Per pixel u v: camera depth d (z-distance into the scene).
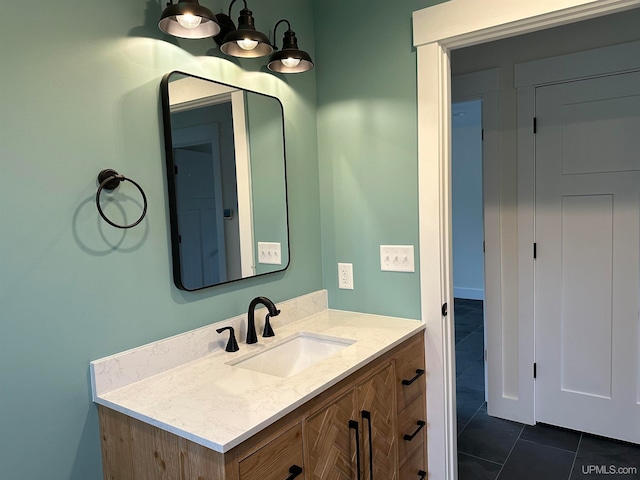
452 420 1.99
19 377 1.16
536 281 2.64
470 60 2.74
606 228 2.43
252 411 1.17
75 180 1.27
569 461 2.35
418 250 1.93
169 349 1.49
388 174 1.98
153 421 1.15
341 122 2.10
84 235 1.29
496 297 2.77
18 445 1.17
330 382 1.35
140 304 1.43
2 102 1.12
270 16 1.91
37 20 1.19
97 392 1.30
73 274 1.27
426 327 1.94
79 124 1.28
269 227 1.90
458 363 3.87
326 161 2.16
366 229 2.07
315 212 2.17
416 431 1.89
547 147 2.54
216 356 1.61
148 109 1.45
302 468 1.27
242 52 1.65
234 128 1.73
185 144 1.55
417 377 1.88
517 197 2.65
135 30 1.41
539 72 2.52
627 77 2.32
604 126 2.39
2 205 1.13
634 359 2.43
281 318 1.94
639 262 2.37
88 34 1.29
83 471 1.29
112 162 1.35
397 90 1.93
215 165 1.66
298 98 2.06
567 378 2.62
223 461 1.04
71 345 1.26
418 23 1.84
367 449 1.55
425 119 1.85
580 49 2.42
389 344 1.66
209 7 1.65
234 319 1.73
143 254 1.44
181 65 1.55
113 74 1.35
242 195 1.77
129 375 1.38
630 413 2.46
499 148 2.68
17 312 1.16
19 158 1.16
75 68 1.27
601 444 2.50
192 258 1.57
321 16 2.12
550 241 2.58
